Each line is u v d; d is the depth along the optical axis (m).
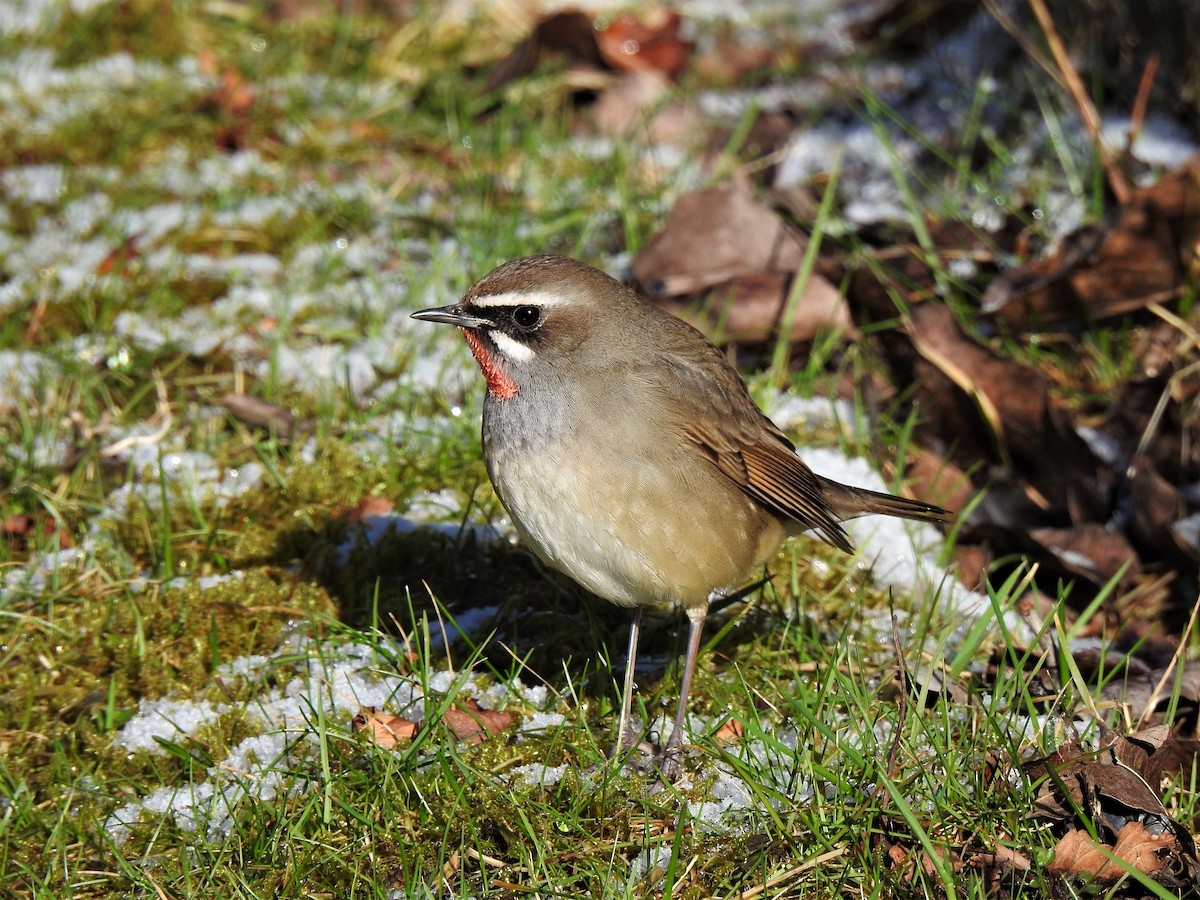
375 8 18.66
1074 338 13.11
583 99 16.91
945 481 11.85
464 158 15.90
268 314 13.70
